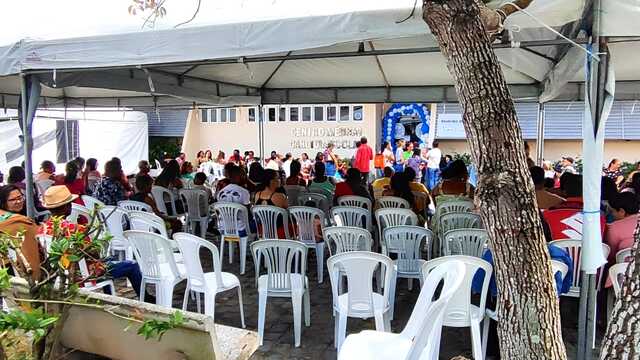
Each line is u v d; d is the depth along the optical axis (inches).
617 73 274.5
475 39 65.1
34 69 180.7
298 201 249.8
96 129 513.3
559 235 151.5
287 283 140.5
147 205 218.2
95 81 232.8
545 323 70.9
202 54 151.9
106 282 150.2
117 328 75.7
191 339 70.6
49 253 64.5
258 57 162.4
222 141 632.4
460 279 88.8
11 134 435.5
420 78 331.3
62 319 64.9
